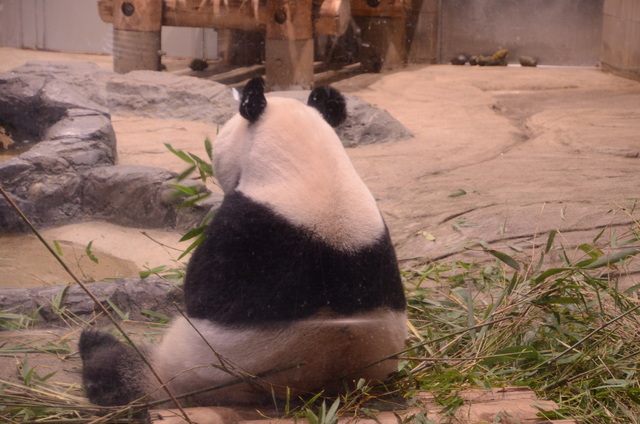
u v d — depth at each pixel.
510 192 10.22
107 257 7.83
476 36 25.92
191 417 3.99
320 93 4.60
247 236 3.75
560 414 4.26
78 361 5.20
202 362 3.97
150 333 5.57
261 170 3.93
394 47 23.75
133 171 9.24
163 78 16.05
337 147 4.20
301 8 16.95
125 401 4.32
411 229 8.52
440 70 24.38
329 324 3.86
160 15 17.11
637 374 5.08
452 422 4.19
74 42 16.33
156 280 6.51
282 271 3.75
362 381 4.18
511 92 21.38
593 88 22.19
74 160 9.72
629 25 23.80
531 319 5.64
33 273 7.21
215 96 15.52
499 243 8.00
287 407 4.09
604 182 10.91
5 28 14.97
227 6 17.00
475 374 4.94
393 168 11.96
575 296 5.92
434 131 15.79
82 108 12.22
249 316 3.79
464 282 6.85
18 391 4.58
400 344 4.34
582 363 5.23
